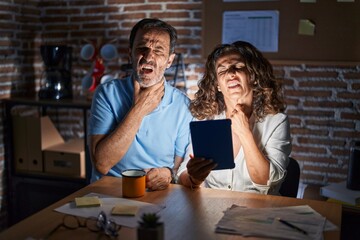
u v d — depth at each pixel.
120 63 3.28
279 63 2.92
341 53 2.81
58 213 1.49
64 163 3.04
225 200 1.65
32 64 3.41
